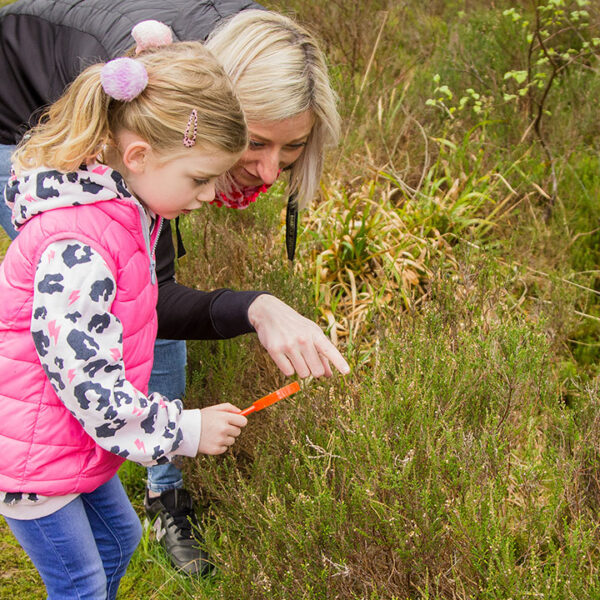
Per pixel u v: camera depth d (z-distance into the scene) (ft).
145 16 6.28
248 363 8.92
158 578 7.53
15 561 7.79
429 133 14.55
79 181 4.73
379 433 6.54
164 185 4.95
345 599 5.93
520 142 13.78
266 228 11.26
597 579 5.43
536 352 7.64
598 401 7.29
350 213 11.57
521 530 6.64
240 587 6.25
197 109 4.68
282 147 6.23
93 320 4.66
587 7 16.52
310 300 9.61
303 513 6.36
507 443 6.90
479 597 5.66
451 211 12.25
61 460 5.08
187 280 10.34
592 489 6.73
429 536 5.74
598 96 14.67
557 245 11.86
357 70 16.56
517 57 15.66
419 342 7.79
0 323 4.86
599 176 12.98
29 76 6.46
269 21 5.95
